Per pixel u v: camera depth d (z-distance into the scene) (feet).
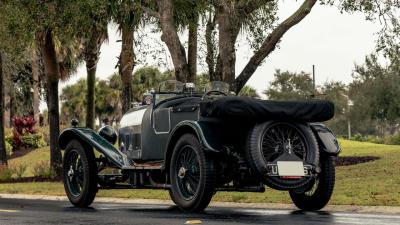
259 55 54.44
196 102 31.12
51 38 72.33
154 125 32.53
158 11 61.82
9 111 178.09
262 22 57.57
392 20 55.62
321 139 29.12
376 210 30.35
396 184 42.11
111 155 33.63
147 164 33.01
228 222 23.35
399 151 74.54
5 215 28.22
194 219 24.98
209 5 57.16
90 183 34.88
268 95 249.55
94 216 27.25
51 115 74.33
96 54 81.61
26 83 171.83
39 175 74.49
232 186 29.12
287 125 27.94
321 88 241.96
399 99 177.47
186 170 29.12
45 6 55.93
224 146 27.84
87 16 55.52
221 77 54.39
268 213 28.76
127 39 71.61
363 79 187.83
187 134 28.91
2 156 80.89
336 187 42.88
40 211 30.94
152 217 26.37
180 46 55.93
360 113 186.80
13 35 58.03
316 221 23.84
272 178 27.30
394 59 57.26
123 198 43.42
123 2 59.47
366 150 86.94
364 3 54.24
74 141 35.83
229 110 27.12
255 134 27.32
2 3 58.54
